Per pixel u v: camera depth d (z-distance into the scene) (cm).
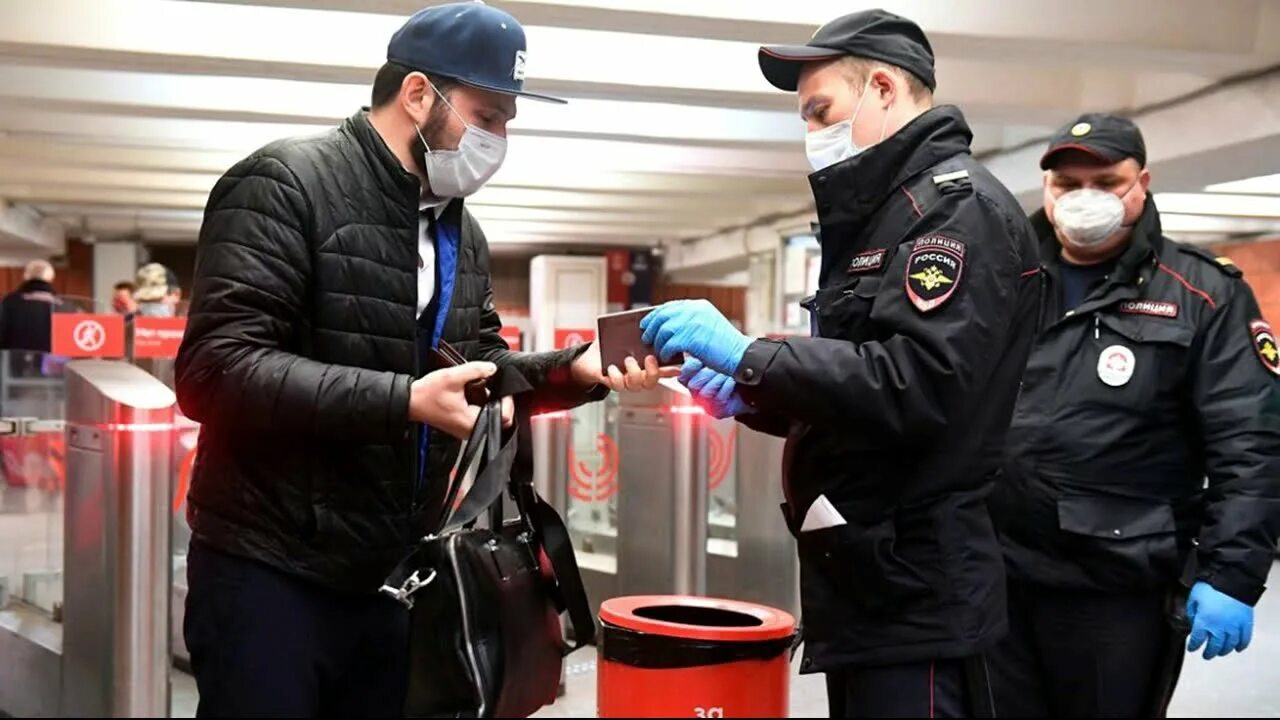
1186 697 411
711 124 714
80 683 371
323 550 203
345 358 202
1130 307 263
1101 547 256
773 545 546
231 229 196
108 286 1552
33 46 495
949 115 191
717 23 443
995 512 268
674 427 488
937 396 175
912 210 185
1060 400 265
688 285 2042
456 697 188
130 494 356
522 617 195
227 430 204
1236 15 482
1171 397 261
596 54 555
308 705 204
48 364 745
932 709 185
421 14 206
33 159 849
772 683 216
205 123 743
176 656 486
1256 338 255
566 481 512
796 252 1196
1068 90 612
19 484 439
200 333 193
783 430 215
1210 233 999
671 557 487
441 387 188
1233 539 248
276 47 522
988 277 178
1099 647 261
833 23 201
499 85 204
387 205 205
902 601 186
